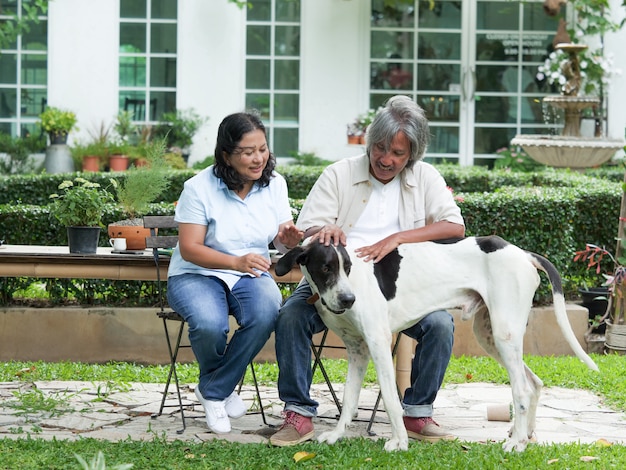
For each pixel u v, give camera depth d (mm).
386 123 4395
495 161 13742
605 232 7809
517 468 4027
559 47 11859
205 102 13297
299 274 5582
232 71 13289
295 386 4465
